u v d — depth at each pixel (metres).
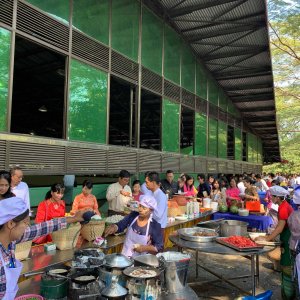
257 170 21.27
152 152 8.62
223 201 7.79
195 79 11.64
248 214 7.00
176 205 6.20
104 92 6.85
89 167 6.32
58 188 4.12
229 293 4.80
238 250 3.63
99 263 2.32
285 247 4.08
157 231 3.39
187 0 8.58
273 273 5.73
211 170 12.86
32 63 8.54
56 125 13.54
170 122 9.69
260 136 22.53
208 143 12.69
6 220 1.68
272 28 20.41
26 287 2.40
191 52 11.36
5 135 4.70
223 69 12.69
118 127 14.01
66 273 2.35
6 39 4.77
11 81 4.82
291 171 32.16
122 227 3.69
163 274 2.45
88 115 6.39
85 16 6.41
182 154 10.35
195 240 3.99
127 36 7.75
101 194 7.79
